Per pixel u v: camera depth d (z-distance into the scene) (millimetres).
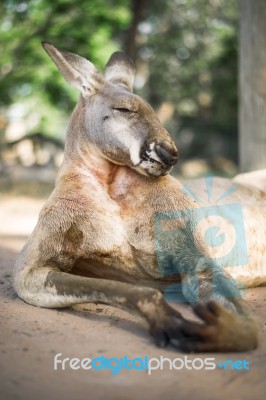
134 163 4805
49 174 25156
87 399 3041
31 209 14930
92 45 19219
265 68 10805
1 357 3586
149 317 3875
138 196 4930
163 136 4758
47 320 4363
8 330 4117
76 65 5273
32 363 3523
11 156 28344
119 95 4973
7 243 8859
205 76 33094
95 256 4863
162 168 4750
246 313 3994
